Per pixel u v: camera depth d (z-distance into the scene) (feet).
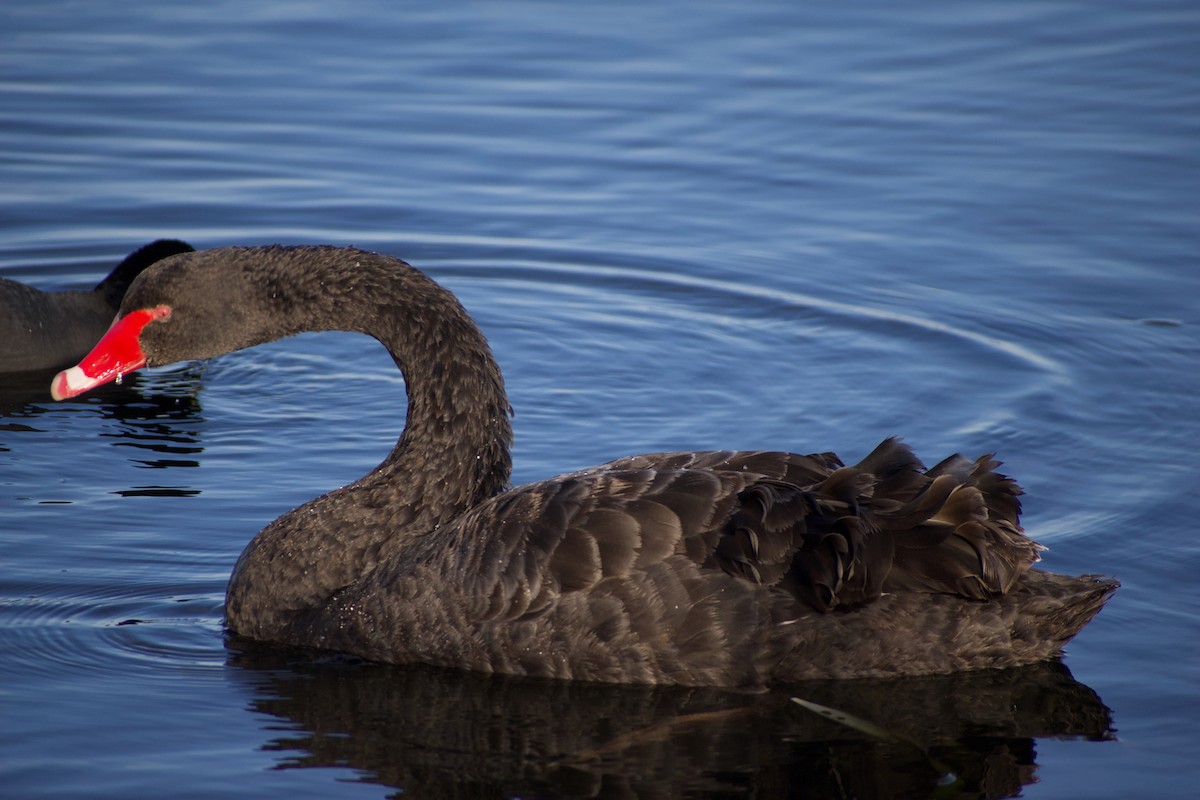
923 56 70.59
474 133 64.64
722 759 28.19
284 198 60.44
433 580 31.42
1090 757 28.27
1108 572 35.70
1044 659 31.71
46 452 42.93
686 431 44.24
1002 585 29.58
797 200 59.67
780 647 29.94
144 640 32.99
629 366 49.49
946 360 48.65
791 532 29.91
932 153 62.49
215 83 68.13
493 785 27.25
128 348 35.91
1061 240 55.88
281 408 47.19
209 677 31.40
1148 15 74.08
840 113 65.67
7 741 28.48
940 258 55.26
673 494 30.45
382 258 35.86
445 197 60.49
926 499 30.14
